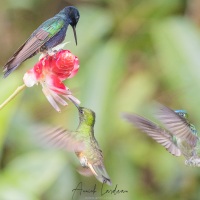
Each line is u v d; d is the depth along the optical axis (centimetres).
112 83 1104
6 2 1315
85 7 1236
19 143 1153
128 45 1204
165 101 1193
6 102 729
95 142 717
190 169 1249
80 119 727
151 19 1226
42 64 743
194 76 1080
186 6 1259
